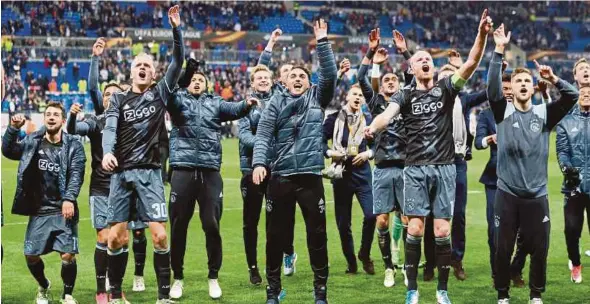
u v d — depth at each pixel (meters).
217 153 8.20
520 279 8.69
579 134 8.63
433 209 7.45
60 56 42.19
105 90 8.79
